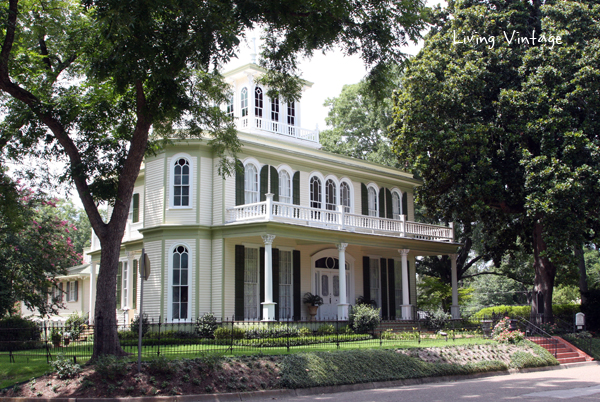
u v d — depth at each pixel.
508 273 45.41
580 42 27.22
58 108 17.08
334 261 31.20
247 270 26.95
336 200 31.78
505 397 13.49
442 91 27.45
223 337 22.61
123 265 30.88
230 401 13.41
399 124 29.94
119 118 19.03
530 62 27.27
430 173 29.83
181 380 13.63
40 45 18.83
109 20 13.73
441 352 19.27
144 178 28.25
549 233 25.62
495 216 31.86
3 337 22.28
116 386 13.10
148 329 25.56
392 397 13.63
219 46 15.35
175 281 25.83
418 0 17.55
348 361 16.52
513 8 28.95
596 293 33.00
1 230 24.38
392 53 18.05
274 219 25.50
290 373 15.05
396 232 32.03
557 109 25.67
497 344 21.91
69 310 38.06
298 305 28.52
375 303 32.53
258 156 28.16
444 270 43.19
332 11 16.08
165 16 15.12
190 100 18.38
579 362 23.41
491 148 28.38
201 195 26.48
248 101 30.84
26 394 13.20
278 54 18.61
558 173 25.08
